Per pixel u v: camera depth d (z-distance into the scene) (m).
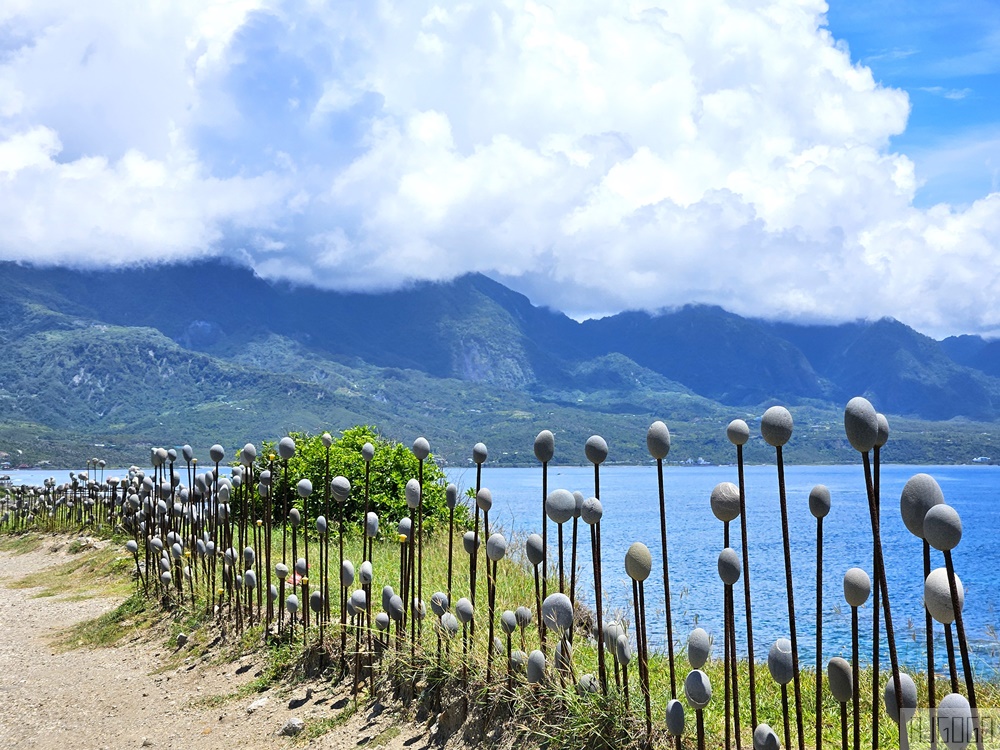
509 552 9.63
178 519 9.27
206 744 5.42
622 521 28.62
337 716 5.41
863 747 3.92
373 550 10.26
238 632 7.25
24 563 15.04
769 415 2.75
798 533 25.75
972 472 133.38
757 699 4.72
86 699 6.61
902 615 11.05
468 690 4.79
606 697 3.97
